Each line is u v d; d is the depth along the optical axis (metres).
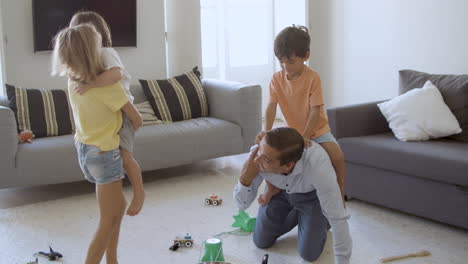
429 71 4.32
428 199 2.97
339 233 2.26
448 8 4.10
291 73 2.60
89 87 2.21
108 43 2.43
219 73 5.87
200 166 4.35
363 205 3.38
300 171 2.31
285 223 2.74
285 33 2.50
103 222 2.32
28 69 4.18
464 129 3.29
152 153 3.73
